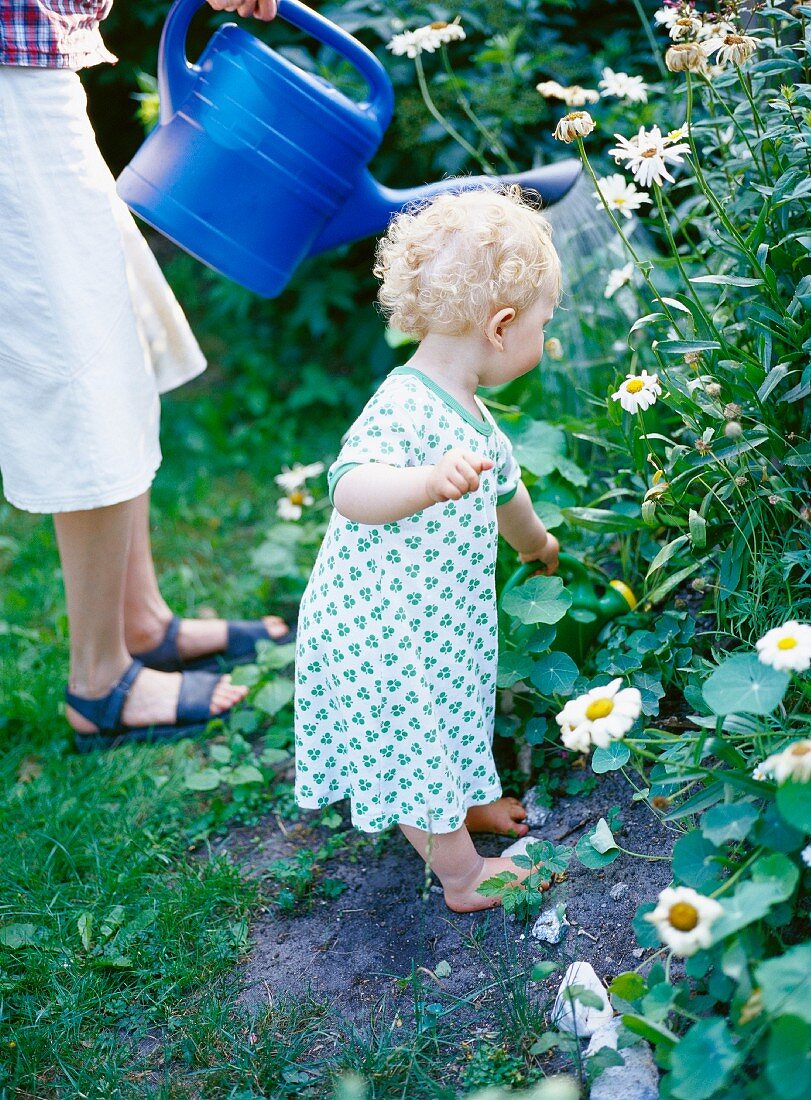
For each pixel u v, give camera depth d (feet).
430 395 5.31
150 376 7.18
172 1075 5.11
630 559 7.09
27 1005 5.52
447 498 4.71
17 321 6.24
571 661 6.11
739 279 5.70
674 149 5.73
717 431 5.93
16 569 10.00
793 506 6.07
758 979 3.79
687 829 5.53
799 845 4.37
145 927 5.99
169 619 8.38
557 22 9.83
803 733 4.90
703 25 5.75
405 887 6.18
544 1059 4.81
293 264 6.58
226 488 11.20
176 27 6.05
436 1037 5.04
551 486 7.22
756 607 5.73
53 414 6.47
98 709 7.68
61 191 6.13
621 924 5.33
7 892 6.32
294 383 12.68
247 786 7.11
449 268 5.17
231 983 5.67
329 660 5.62
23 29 5.78
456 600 5.54
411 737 5.57
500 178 6.82
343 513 5.06
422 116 9.62
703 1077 3.89
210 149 6.21
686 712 6.16
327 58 10.25
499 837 6.28
